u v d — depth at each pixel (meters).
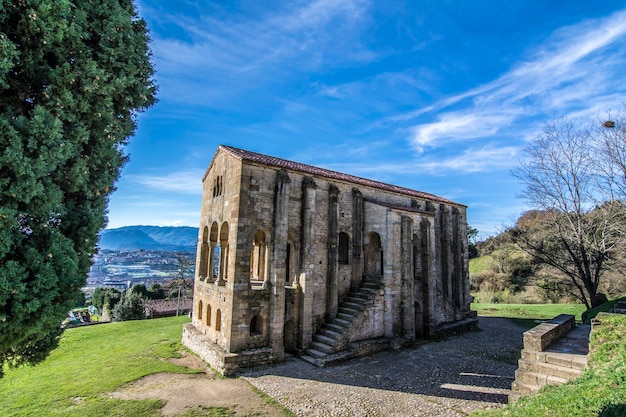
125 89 9.45
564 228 30.59
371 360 18.95
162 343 22.23
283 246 19.14
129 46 9.34
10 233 6.92
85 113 8.62
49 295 7.41
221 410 12.72
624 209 25.98
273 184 19.67
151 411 12.65
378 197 26.30
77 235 8.87
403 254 23.00
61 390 14.79
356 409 12.77
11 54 6.84
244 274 17.97
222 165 21.39
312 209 20.58
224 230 20.66
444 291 29.55
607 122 25.36
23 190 6.95
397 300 22.67
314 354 18.64
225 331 17.69
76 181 8.47
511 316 34.81
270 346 18.11
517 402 10.10
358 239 23.83
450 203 32.38
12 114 7.29
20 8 7.19
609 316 12.16
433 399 13.68
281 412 12.57
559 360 11.23
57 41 7.65
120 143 10.52
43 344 8.88
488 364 18.61
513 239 35.62
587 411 7.73
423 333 24.19
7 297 6.69
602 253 27.73
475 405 13.08
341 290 22.88
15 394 14.55
